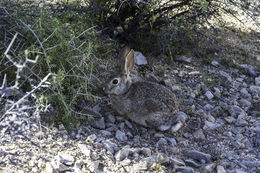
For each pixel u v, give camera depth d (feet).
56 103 16.02
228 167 14.71
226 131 17.37
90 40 19.04
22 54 15.83
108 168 13.48
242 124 17.75
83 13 20.62
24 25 16.43
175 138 16.49
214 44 24.89
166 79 20.66
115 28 22.06
